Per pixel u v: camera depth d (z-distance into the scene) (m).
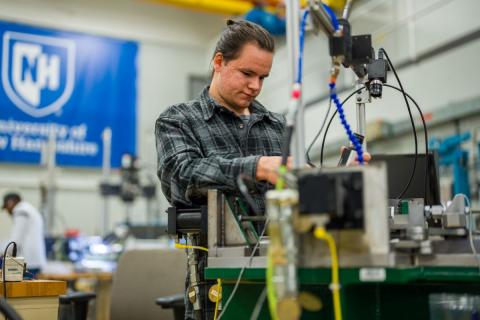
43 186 6.20
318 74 6.93
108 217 8.15
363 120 1.76
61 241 5.50
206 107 1.70
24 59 8.12
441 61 5.46
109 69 8.62
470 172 4.98
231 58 1.61
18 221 4.85
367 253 1.08
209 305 1.54
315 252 1.11
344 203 1.04
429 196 1.86
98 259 4.82
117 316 2.80
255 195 1.46
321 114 6.73
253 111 1.83
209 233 1.32
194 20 9.28
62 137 8.20
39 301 1.73
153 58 8.97
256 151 1.73
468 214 1.33
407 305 1.27
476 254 1.16
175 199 1.52
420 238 1.17
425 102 5.62
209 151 1.64
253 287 1.32
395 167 1.93
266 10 7.70
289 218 1.02
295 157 1.17
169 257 2.91
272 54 1.62
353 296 1.21
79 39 8.50
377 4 6.30
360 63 1.34
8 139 7.88
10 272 1.71
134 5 8.93
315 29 1.20
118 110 8.60
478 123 5.16
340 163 1.53
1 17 8.11
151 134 8.67
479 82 5.03
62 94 8.27
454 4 5.33
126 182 5.89
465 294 1.26
